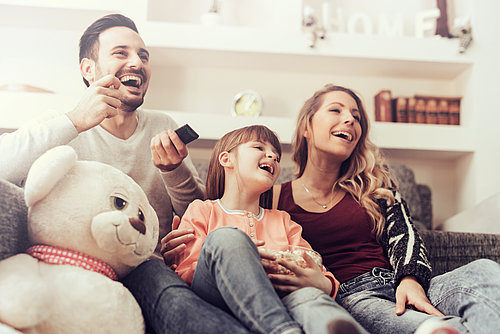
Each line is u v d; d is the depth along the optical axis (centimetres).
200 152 259
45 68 255
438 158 273
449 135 255
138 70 156
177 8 271
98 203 98
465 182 263
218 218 128
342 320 81
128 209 102
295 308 95
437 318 107
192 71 270
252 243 98
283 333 83
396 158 274
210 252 96
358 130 154
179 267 116
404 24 279
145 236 104
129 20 165
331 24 266
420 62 262
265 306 86
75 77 255
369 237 143
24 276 87
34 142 120
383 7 280
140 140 150
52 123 123
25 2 236
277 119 246
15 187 104
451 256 162
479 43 263
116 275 104
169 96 268
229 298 90
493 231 202
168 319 95
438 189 274
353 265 136
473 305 108
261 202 147
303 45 254
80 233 96
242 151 134
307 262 112
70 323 88
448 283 119
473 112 259
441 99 262
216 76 271
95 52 158
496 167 255
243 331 87
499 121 258
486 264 115
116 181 103
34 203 97
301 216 145
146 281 104
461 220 226
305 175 156
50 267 94
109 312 91
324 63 264
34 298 84
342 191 153
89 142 143
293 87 274
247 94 258
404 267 130
